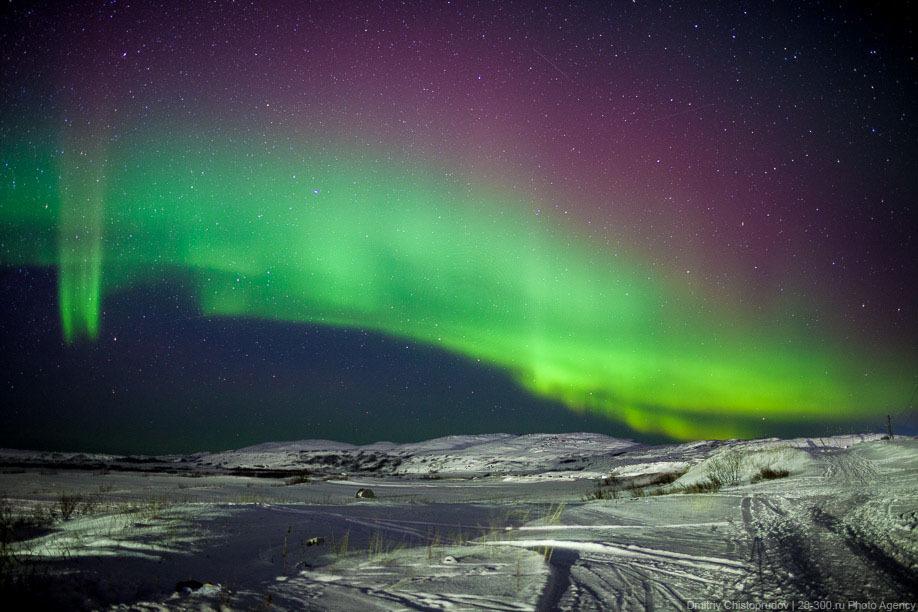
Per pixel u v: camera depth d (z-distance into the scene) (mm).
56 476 39156
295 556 7535
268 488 31750
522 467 85688
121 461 92625
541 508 15133
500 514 13664
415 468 97250
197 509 11578
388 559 7305
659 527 9938
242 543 8195
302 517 11422
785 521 9539
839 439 59719
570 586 5488
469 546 8492
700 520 10703
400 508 14984
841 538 7430
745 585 5227
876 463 23188
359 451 116312
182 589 5395
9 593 4820
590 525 10742
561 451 100000
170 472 63688
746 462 27188
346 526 10578
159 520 9711
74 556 6598
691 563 6500
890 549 6531
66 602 4801
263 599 5176
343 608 4848
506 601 4898
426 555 7590
